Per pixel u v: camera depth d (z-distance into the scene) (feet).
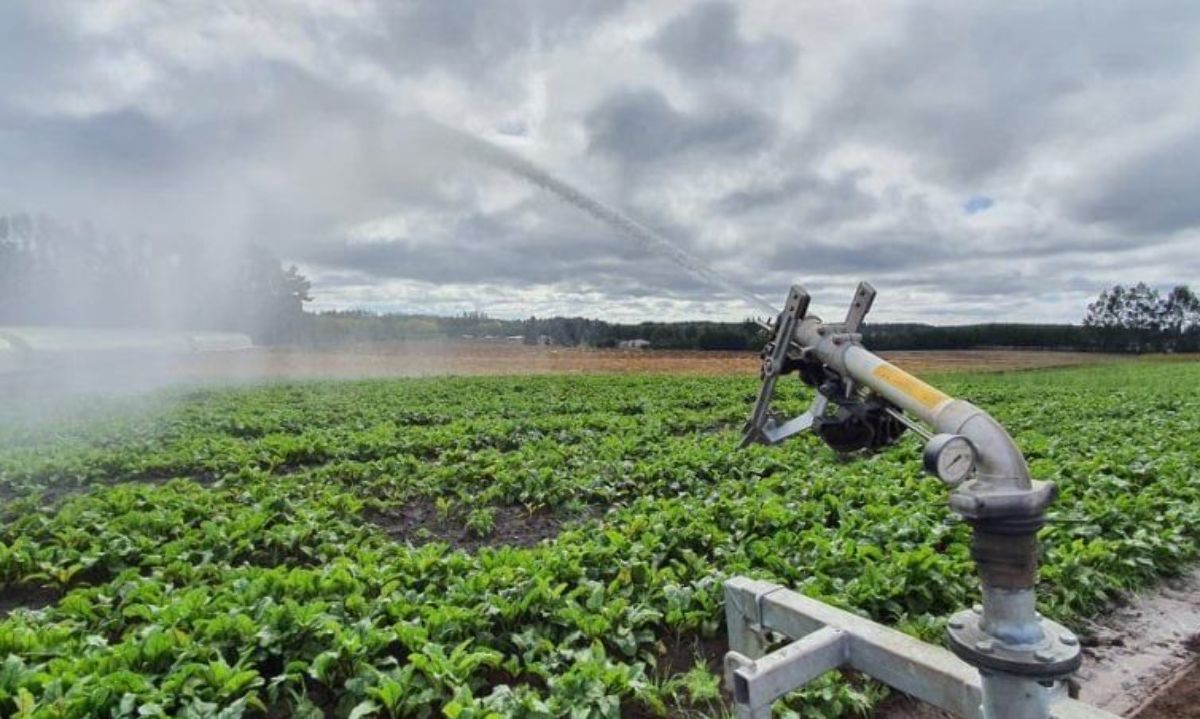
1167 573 20.34
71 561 19.72
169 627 13.87
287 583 15.99
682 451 33.86
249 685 12.32
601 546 19.31
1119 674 14.98
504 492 28.48
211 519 23.03
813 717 12.34
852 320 6.71
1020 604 5.39
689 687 13.28
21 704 10.87
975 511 5.11
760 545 19.08
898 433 6.48
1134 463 30.30
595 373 97.45
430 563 17.83
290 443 36.42
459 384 78.38
